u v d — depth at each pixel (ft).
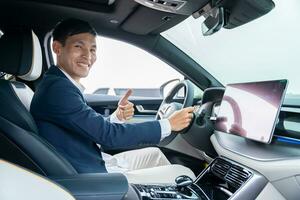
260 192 4.26
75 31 4.60
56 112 4.06
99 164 4.48
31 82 6.68
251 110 5.31
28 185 1.94
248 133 5.22
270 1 5.50
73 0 7.07
